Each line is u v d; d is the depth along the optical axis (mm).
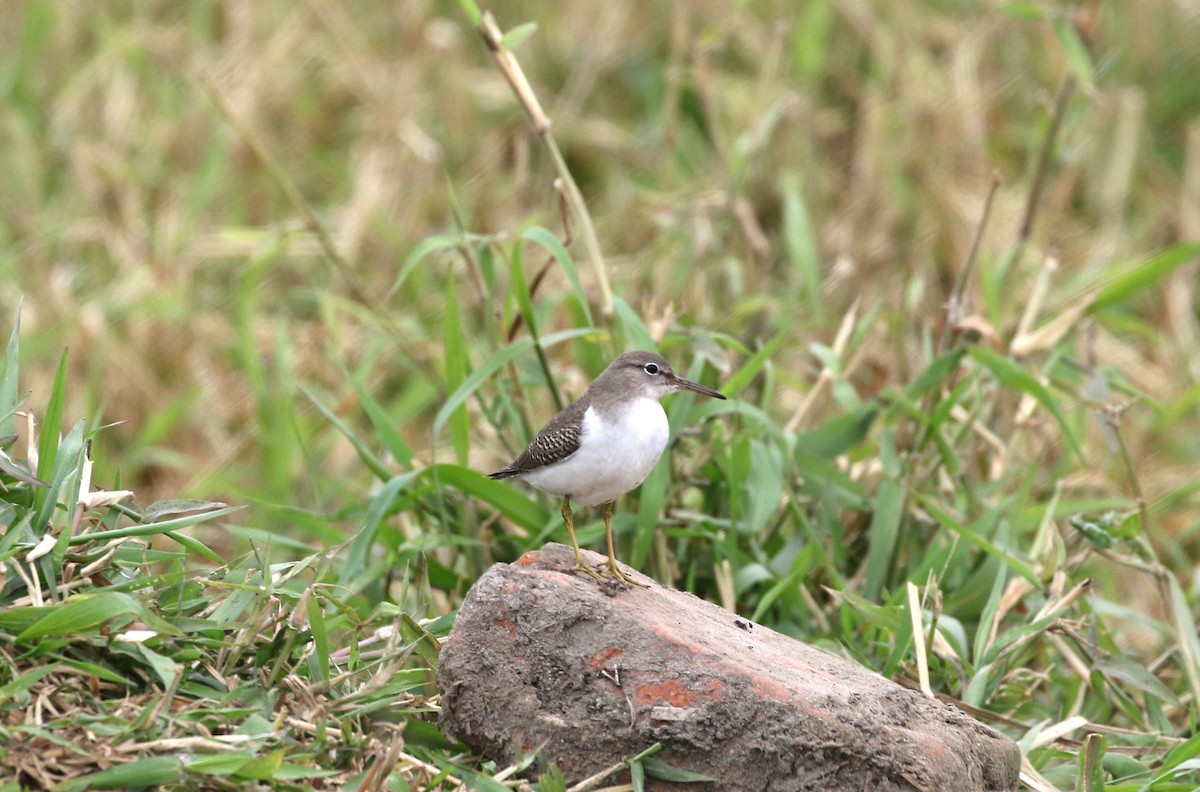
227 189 19703
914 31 21250
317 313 18594
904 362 15133
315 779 7961
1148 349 18609
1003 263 14469
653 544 12352
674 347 14609
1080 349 18172
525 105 12562
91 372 16703
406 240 18500
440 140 20000
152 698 8156
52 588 8352
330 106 20812
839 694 8477
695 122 20359
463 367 12656
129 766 7461
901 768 8109
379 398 17484
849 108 21078
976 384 13508
